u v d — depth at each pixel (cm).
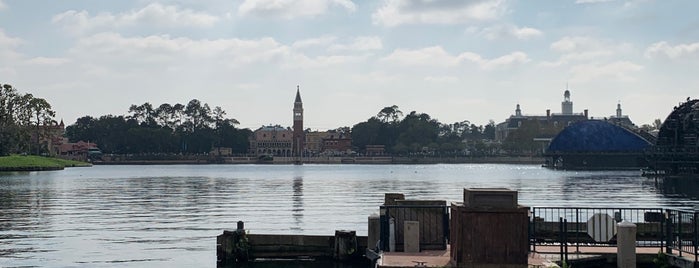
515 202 2630
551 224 3891
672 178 14762
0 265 3694
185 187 11719
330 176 17788
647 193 9788
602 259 3200
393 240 3284
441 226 3331
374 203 7844
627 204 7662
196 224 5584
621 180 14350
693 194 9538
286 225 5481
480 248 2622
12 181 13962
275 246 3756
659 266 3184
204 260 3850
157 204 7744
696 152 14325
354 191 10406
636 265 3175
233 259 3706
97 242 4550
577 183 13062
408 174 19462
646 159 16175
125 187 11638
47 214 6475
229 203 7875
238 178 16250
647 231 3831
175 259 3881
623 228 3081
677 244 3438
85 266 3681
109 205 7594
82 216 6275
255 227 5334
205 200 8394
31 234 4950
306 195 9400
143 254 4056
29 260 3850
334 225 5478
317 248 3744
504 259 2614
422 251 3259
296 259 3747
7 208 7175
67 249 4241
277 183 13375
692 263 2956
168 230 5181
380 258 3036
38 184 12675
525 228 2612
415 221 3247
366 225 5466
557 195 9344
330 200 8369
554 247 3481
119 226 5453
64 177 16388
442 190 10638
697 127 14975
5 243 4500
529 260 2936
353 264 3684
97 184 12794
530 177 16512
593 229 3169
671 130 15838
